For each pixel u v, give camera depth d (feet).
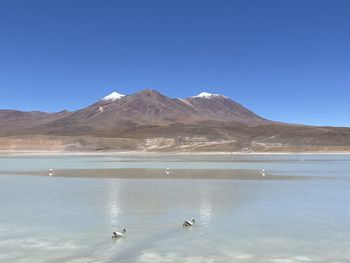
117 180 121.60
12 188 102.53
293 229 57.36
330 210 71.10
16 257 45.52
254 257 45.11
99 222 61.98
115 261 43.98
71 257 45.39
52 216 66.33
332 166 194.08
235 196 87.71
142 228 58.08
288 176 135.85
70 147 485.97
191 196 87.56
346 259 44.55
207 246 49.21
